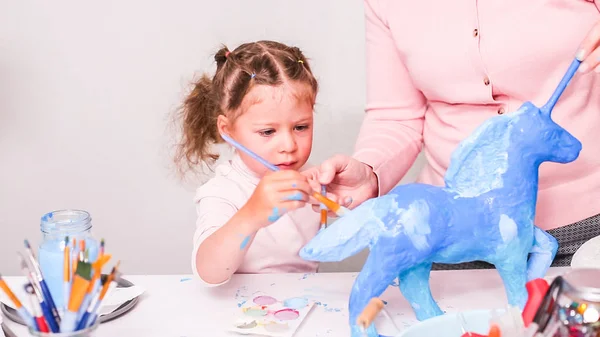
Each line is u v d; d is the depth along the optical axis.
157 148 1.96
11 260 2.03
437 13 1.13
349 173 1.06
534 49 1.05
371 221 0.82
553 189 1.11
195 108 1.34
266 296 1.01
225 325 0.92
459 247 0.84
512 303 0.88
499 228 0.84
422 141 1.29
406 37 1.18
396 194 0.84
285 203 0.92
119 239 2.02
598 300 0.61
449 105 1.19
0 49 1.92
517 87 1.09
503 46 1.07
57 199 2.01
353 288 0.83
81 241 0.82
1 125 1.96
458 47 1.11
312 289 1.04
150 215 2.01
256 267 1.26
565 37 1.04
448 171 0.86
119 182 1.99
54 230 0.93
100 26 1.92
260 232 1.26
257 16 1.90
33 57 1.93
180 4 1.90
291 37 1.90
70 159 1.99
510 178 0.84
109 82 1.94
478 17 1.09
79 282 0.73
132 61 1.93
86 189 2.00
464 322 0.77
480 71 1.10
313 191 0.93
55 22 1.92
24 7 1.91
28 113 1.96
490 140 0.84
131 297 0.98
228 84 1.18
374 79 1.29
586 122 1.07
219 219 1.16
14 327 0.91
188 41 1.92
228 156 1.83
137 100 1.95
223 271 1.00
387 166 1.19
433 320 0.77
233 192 1.22
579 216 1.11
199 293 1.03
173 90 1.93
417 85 1.21
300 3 1.88
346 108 1.93
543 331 0.63
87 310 0.75
